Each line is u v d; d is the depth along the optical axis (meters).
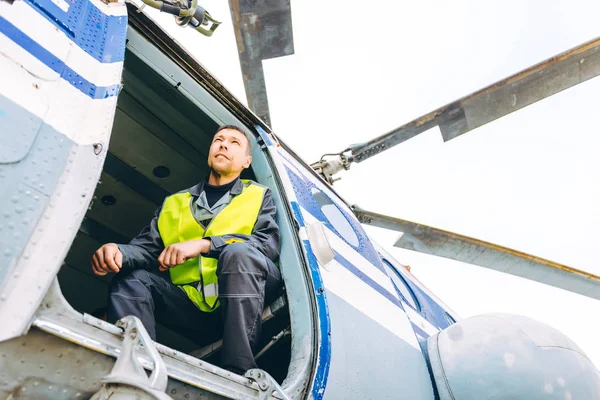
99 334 1.08
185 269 1.89
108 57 1.68
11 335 0.95
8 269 1.06
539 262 4.05
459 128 3.67
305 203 2.42
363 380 1.94
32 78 1.37
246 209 1.99
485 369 2.42
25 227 1.14
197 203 2.01
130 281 1.71
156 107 2.49
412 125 3.59
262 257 1.79
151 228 2.03
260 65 3.20
